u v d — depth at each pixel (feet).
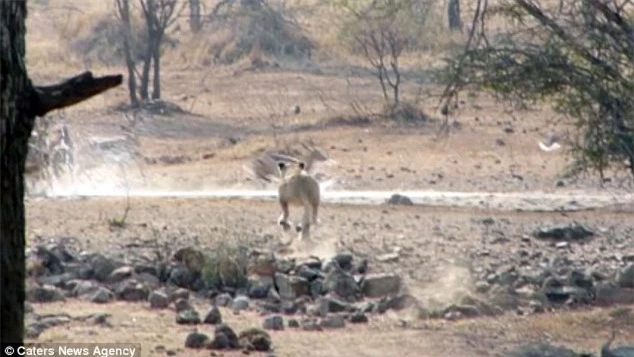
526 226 237.04
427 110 402.72
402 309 159.84
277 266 178.81
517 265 197.77
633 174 191.93
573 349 141.49
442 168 344.08
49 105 85.20
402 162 351.87
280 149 363.97
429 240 218.38
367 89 446.19
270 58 507.71
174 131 403.54
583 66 173.68
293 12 551.59
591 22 173.27
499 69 175.42
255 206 252.83
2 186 82.74
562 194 303.07
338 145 374.63
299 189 212.43
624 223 245.24
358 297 169.89
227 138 390.83
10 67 82.64
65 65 505.25
